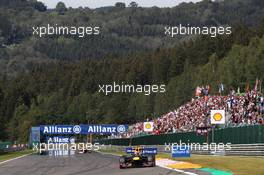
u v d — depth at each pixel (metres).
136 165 82.50
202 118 146.50
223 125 123.75
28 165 96.12
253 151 93.88
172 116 170.75
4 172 77.25
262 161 75.69
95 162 101.31
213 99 150.50
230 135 105.31
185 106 165.50
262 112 117.38
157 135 156.12
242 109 125.44
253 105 123.12
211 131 119.19
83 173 69.38
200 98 159.12
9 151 188.50
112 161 104.19
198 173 62.81
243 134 98.50
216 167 71.38
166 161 92.19
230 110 130.38
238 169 65.31
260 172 59.41
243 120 122.31
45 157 140.50
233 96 135.88
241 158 87.69
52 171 75.94
